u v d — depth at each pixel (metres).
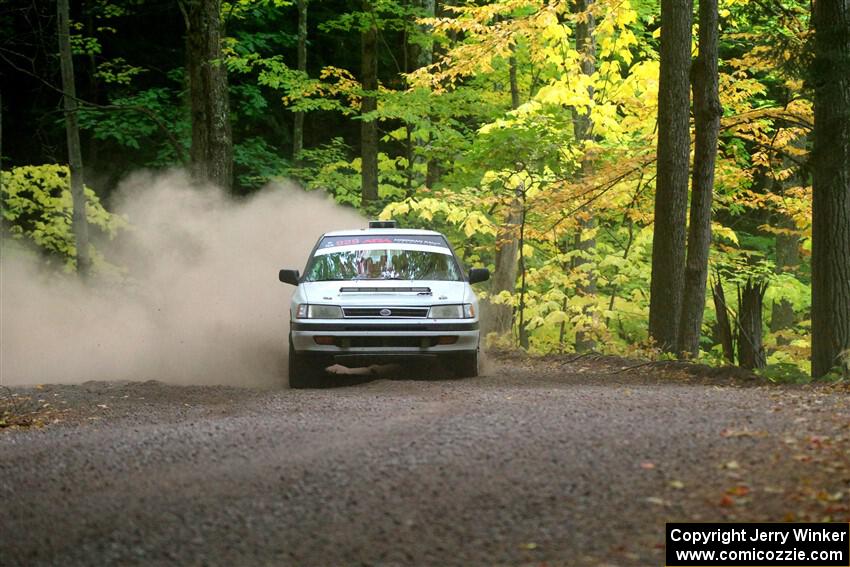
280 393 18.08
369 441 11.98
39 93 54.97
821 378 19.17
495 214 34.22
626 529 8.65
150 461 11.65
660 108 25.25
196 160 31.88
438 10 45.31
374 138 38.59
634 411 13.68
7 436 14.66
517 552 8.20
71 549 8.51
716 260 36.09
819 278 20.66
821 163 20.56
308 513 9.21
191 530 8.87
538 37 34.12
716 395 15.71
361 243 22.12
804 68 21.14
